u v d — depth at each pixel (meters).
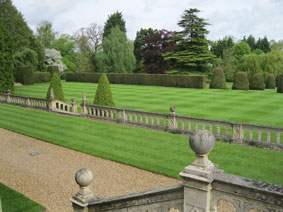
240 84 39.91
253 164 9.72
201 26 57.28
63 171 9.75
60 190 8.27
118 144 12.68
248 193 2.85
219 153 10.97
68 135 14.48
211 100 28.89
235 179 3.00
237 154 10.83
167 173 9.12
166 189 3.53
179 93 35.78
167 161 10.29
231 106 24.91
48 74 59.59
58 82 24.42
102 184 8.58
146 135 14.08
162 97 31.84
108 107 18.17
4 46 32.00
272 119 19.27
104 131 15.12
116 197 4.23
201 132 3.10
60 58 73.56
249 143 12.42
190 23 57.38
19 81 53.34
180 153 11.19
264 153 10.93
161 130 15.54
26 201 7.40
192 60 55.47
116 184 8.55
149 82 49.97
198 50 57.16
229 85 50.94
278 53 54.09
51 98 21.91
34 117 19.34
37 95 36.88
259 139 12.28
